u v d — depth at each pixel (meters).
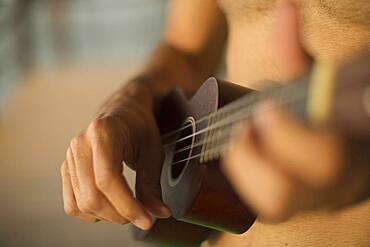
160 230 0.85
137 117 0.84
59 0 2.64
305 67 0.57
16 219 2.01
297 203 0.58
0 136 2.12
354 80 0.50
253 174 0.58
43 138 2.09
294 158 0.56
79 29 2.65
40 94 2.30
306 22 0.76
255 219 0.76
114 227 1.96
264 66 0.81
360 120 0.51
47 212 2.01
